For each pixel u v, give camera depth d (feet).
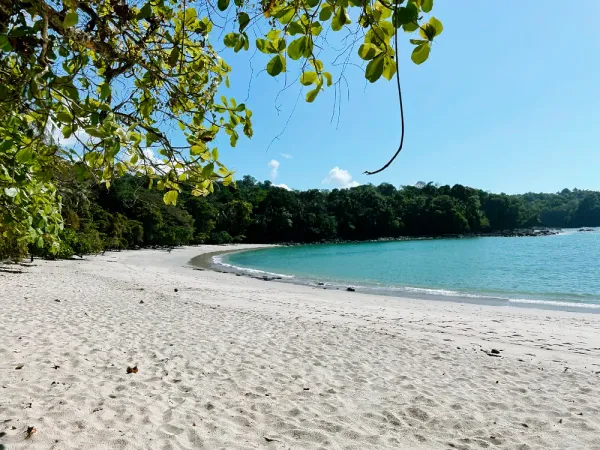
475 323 39.04
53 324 26.63
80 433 12.57
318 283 82.89
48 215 8.01
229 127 6.60
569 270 100.94
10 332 23.49
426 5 3.65
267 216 280.92
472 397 18.28
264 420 14.99
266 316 35.94
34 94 4.01
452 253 168.76
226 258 158.81
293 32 4.57
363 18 4.06
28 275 55.42
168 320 31.32
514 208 349.00
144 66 5.55
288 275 99.91
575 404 17.71
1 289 40.42
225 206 266.16
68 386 16.26
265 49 4.97
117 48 5.28
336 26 4.29
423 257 152.97
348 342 27.25
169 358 21.33
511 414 16.56
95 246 114.83
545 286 77.41
